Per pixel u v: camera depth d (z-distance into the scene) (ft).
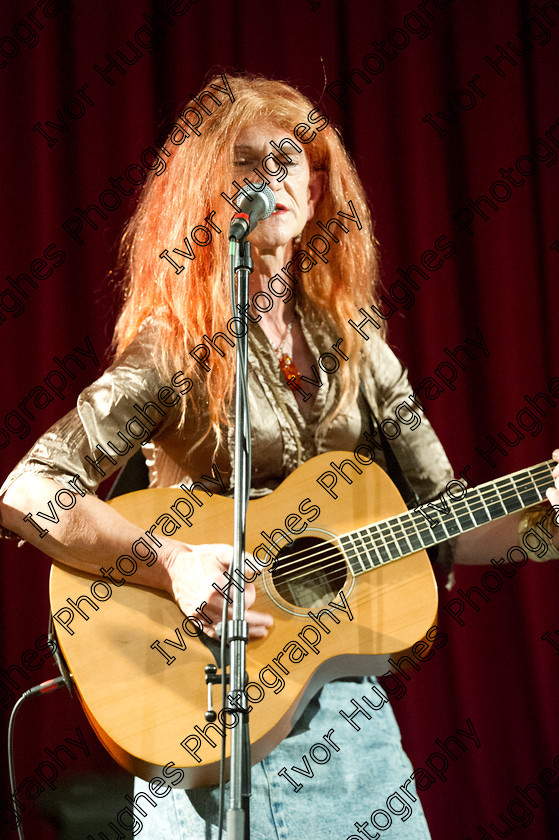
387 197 12.40
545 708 11.70
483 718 11.70
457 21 12.84
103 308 11.40
